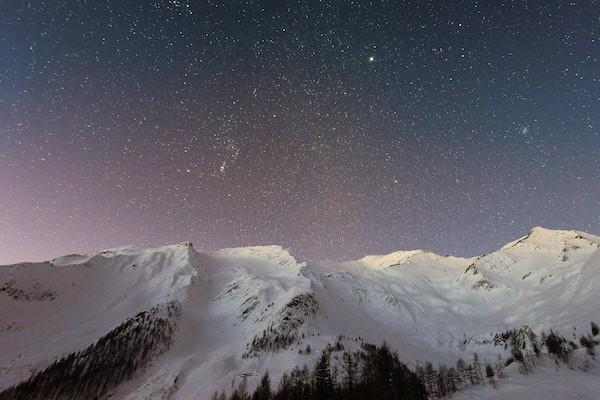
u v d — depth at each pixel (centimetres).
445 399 11781
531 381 11075
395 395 12112
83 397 14388
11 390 13875
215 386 13062
